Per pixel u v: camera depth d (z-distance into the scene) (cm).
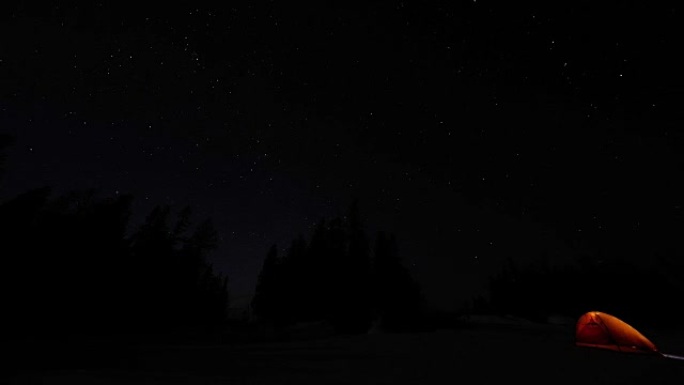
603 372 751
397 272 4209
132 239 3052
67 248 2156
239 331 2072
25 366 591
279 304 4184
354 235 4362
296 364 789
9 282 1853
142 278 2747
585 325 1267
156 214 3247
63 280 2058
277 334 1884
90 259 2281
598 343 1202
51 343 1063
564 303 5334
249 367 717
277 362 812
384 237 4497
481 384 617
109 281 2395
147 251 3000
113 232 2588
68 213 2412
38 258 2002
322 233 4466
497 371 752
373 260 4328
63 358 718
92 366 635
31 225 2123
